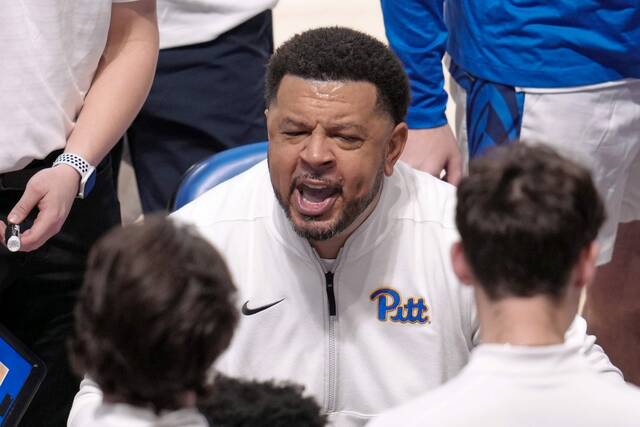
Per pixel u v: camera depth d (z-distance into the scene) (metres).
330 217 6.65
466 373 4.52
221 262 4.47
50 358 8.64
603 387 4.47
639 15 9.03
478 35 9.48
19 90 7.58
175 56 10.45
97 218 8.48
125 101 8.15
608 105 9.38
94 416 4.57
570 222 4.54
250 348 7.21
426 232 7.15
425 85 9.88
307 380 7.17
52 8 7.55
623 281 10.72
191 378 4.38
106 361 4.36
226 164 8.05
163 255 4.34
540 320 4.55
